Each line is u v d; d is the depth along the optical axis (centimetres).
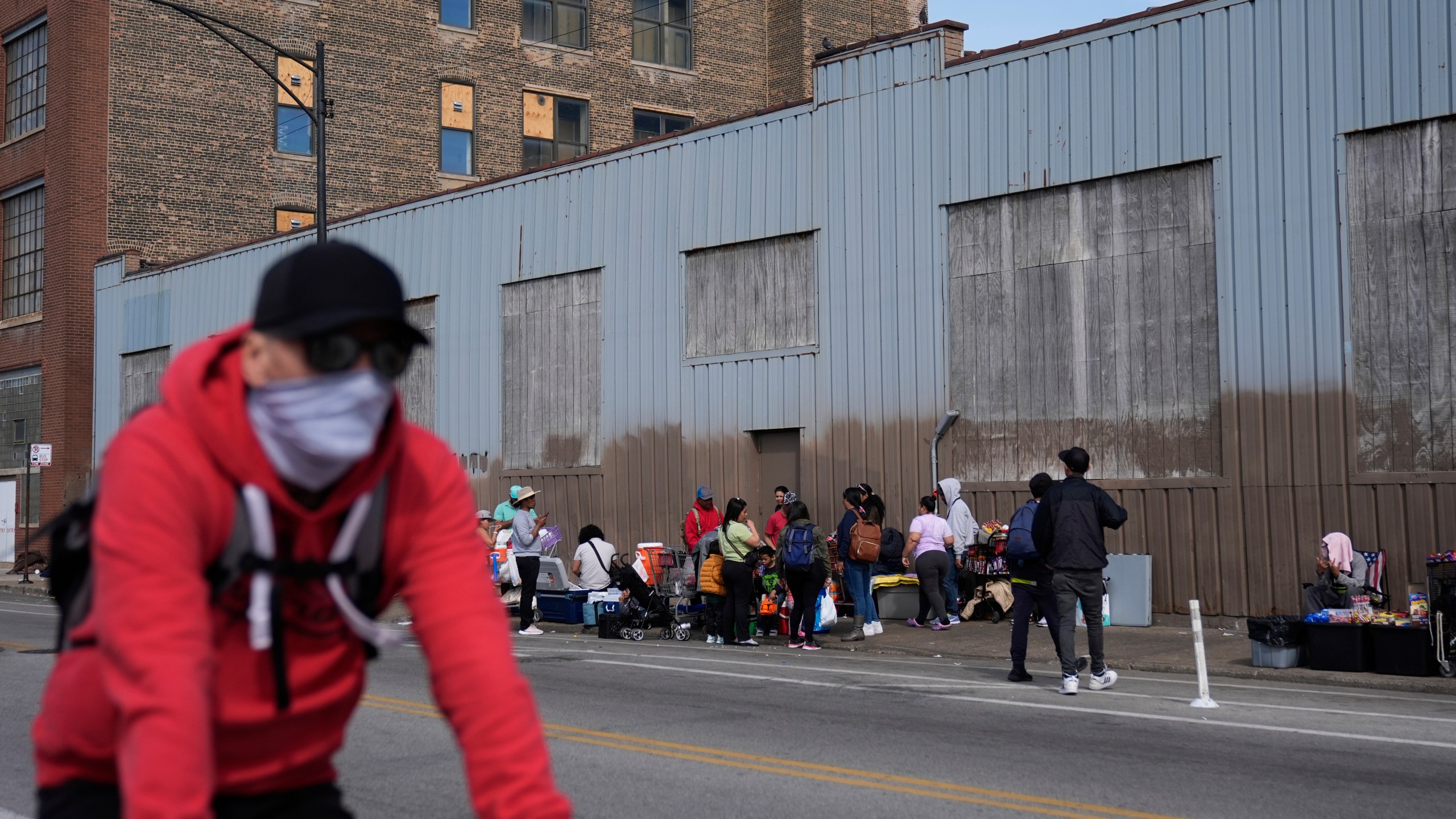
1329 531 1509
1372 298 1492
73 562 218
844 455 1964
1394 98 1477
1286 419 1545
